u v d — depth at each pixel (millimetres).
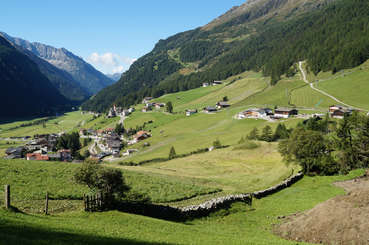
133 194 39844
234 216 41000
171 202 45062
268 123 170750
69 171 51719
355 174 65312
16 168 48250
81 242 20266
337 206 31828
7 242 16656
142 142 198125
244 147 117188
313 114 168500
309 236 30172
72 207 34250
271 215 41625
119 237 23500
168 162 117562
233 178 73562
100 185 33844
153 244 22953
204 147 147125
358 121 75250
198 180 66812
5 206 26188
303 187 58625
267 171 82125
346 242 27062
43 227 22609
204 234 29297
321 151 71812
